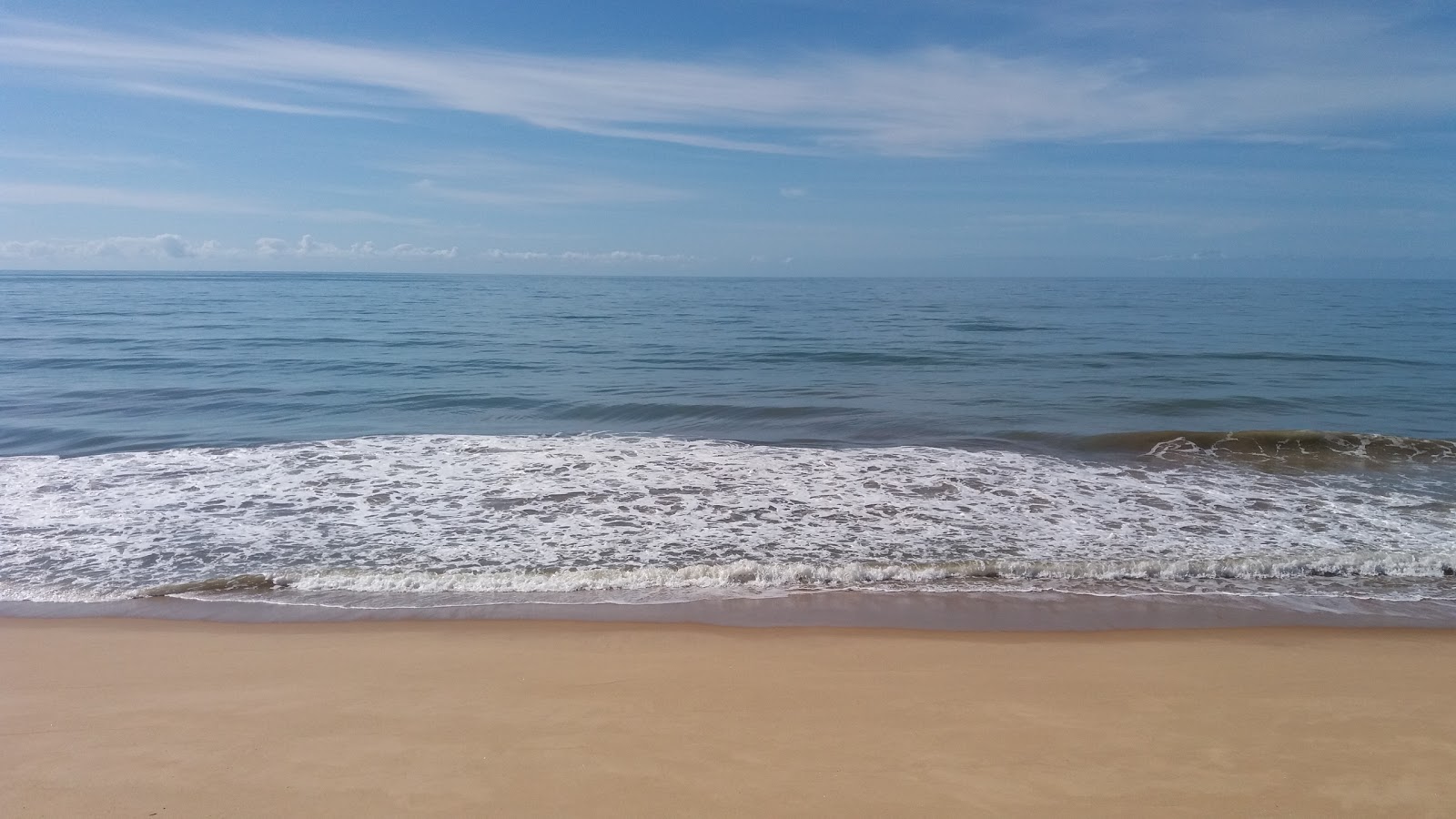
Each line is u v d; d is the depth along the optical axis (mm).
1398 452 10867
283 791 3418
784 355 23312
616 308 47281
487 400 15555
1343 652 5168
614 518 8086
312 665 4871
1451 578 6723
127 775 3553
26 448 11391
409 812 3254
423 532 7652
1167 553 7148
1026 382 18031
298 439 12156
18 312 38250
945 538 7562
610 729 3982
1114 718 4152
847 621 5789
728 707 4250
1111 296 66000
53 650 5141
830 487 9133
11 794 3396
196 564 6863
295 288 75062
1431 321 36000
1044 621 5801
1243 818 3246
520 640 5336
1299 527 7891
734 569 6664
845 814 3238
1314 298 60469
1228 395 16094
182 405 14953
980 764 3650
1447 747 3871
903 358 22531
